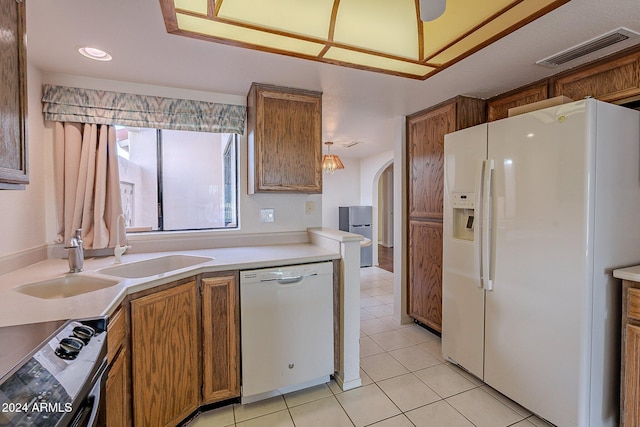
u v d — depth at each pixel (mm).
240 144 2436
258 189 2154
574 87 1905
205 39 1553
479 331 1969
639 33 1500
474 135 1983
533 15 1356
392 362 2314
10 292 1271
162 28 1458
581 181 1433
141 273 1942
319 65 1868
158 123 2178
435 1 1182
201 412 1762
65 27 1440
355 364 2018
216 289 1731
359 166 6371
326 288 1968
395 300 3133
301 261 1914
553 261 1542
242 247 2377
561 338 1512
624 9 1307
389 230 8328
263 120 2160
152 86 2168
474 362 2014
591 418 1462
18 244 1667
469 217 2166
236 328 1776
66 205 1958
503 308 1799
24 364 711
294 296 1878
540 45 1626
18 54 1053
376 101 2545
